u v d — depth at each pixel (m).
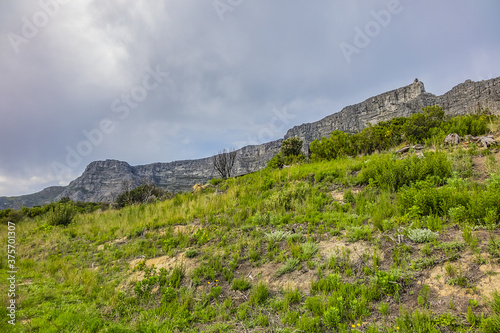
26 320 3.67
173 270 5.11
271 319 3.39
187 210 9.80
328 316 2.98
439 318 2.75
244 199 9.61
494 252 3.51
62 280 5.58
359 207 6.51
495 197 4.47
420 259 3.87
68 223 12.08
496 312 2.64
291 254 5.09
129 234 8.38
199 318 3.71
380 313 3.10
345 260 4.38
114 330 3.38
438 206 5.22
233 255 5.51
